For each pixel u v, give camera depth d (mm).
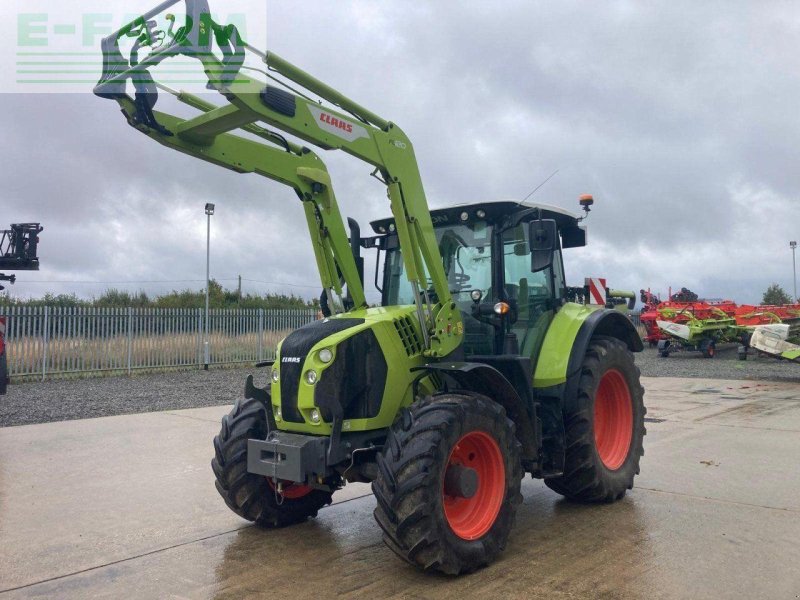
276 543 4164
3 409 9805
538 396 4859
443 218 4977
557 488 4949
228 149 4113
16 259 13977
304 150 4602
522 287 4992
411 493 3377
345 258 4637
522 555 3854
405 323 4156
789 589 3299
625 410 5355
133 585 3502
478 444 3859
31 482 5637
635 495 5152
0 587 3484
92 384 13500
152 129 3762
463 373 3943
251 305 28438
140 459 6504
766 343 14609
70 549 4047
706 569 3566
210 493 5320
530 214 4797
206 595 3361
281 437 3924
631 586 3350
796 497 4996
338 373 3801
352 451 3787
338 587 3434
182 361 16969
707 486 5359
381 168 4203
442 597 3275
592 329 4984
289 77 3818
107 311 15500
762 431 7785
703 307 20938
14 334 13969
